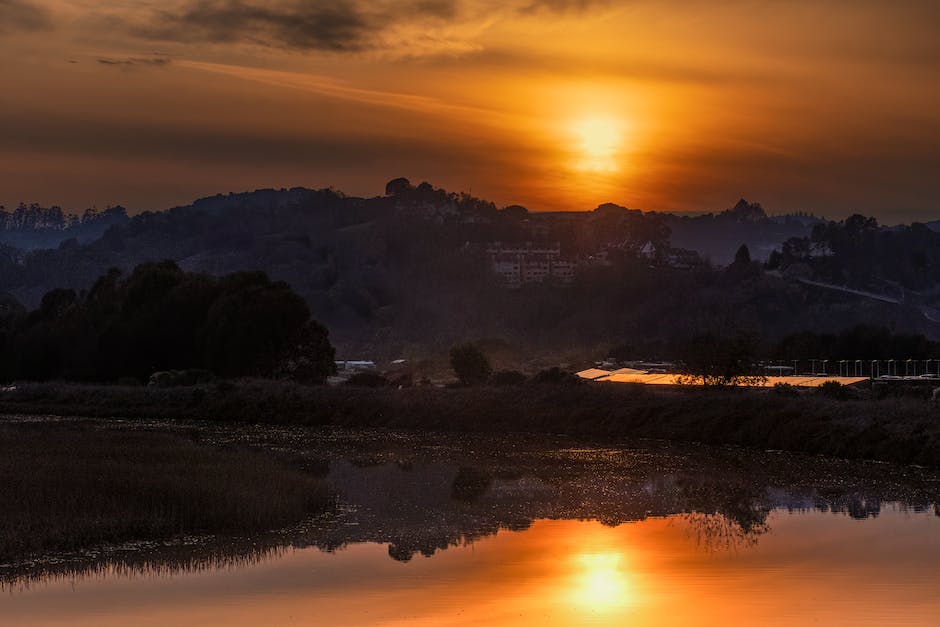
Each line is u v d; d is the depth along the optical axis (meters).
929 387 137.12
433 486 67.12
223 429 110.38
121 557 44.12
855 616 37.22
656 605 38.38
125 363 155.62
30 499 50.59
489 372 163.88
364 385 146.12
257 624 35.81
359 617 36.66
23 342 165.00
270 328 148.12
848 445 86.62
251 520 50.22
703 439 98.88
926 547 48.25
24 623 35.81
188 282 162.75
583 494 64.06
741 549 47.81
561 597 39.31
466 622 36.22
